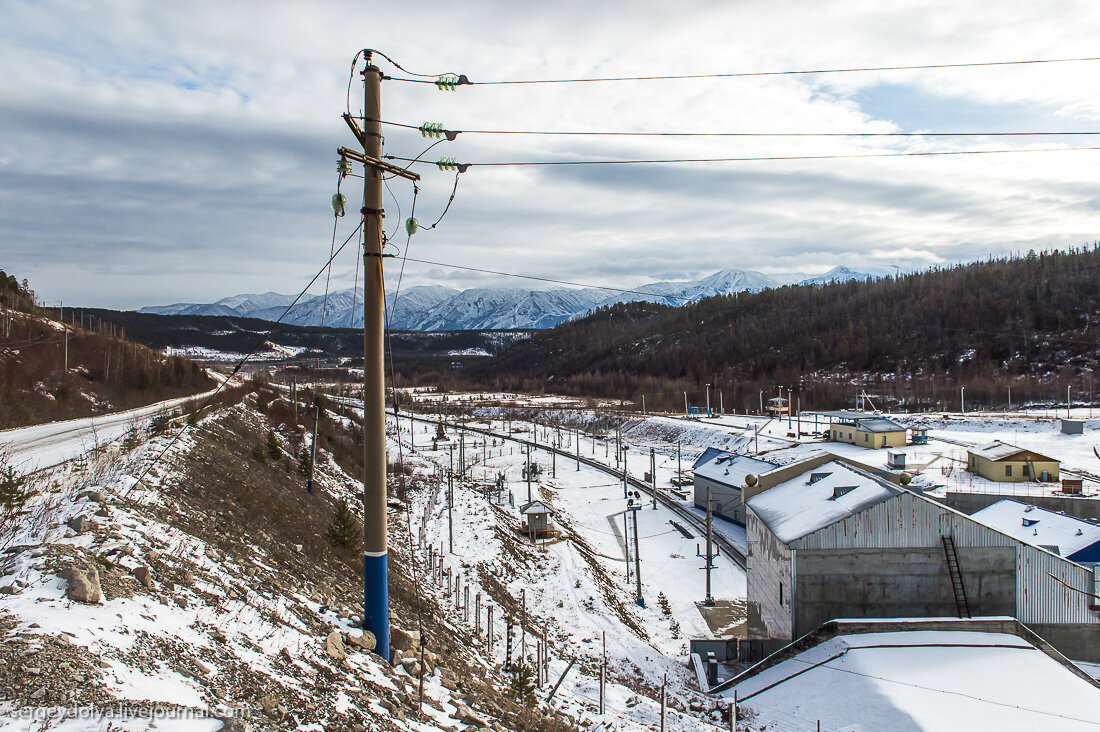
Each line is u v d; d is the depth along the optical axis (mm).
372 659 12086
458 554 38688
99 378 62969
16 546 11078
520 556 44281
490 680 17594
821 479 35781
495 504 61125
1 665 6738
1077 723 19344
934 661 23578
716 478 66125
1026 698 20859
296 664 10062
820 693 22938
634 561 51219
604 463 95000
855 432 83000
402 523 44125
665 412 145250
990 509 44094
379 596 12859
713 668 28500
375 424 12227
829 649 25391
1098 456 73500
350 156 11344
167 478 20422
